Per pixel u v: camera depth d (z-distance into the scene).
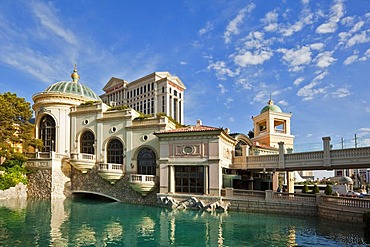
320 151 25.78
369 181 67.06
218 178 28.61
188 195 28.84
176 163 30.75
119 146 36.31
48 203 30.84
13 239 15.70
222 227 19.64
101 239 16.17
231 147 34.84
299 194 24.80
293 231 18.38
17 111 36.16
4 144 33.81
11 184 33.12
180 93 101.12
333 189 39.69
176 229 18.97
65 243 15.19
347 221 20.44
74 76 46.28
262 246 15.06
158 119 34.06
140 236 17.02
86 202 33.03
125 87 103.38
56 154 36.06
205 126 34.47
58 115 39.09
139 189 31.45
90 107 38.50
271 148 41.81
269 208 25.39
